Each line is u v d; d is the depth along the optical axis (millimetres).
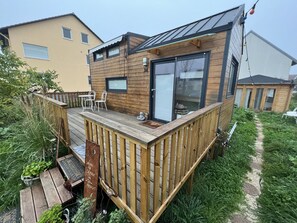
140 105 4652
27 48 10461
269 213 1771
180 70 3529
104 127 1393
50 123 2918
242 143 3873
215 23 3062
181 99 3627
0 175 2385
